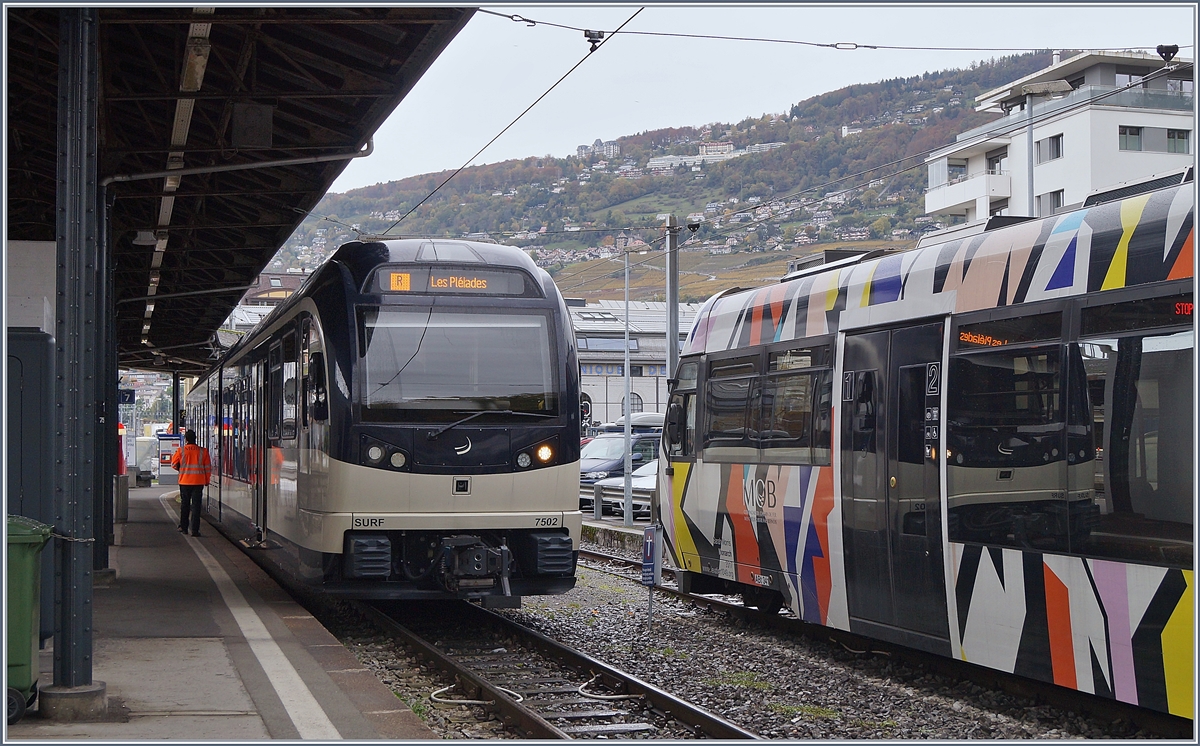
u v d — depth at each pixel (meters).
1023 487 8.12
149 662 9.03
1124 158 51.28
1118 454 7.33
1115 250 7.52
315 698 7.74
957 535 8.79
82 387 7.28
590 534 23.62
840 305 10.55
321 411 11.62
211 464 24.64
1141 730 7.66
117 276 26.53
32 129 16.70
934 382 9.16
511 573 11.78
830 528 10.44
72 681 7.23
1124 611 7.22
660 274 114.81
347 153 14.90
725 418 12.59
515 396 11.72
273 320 15.15
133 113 15.81
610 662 10.62
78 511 7.26
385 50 12.76
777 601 12.49
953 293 9.02
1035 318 8.14
